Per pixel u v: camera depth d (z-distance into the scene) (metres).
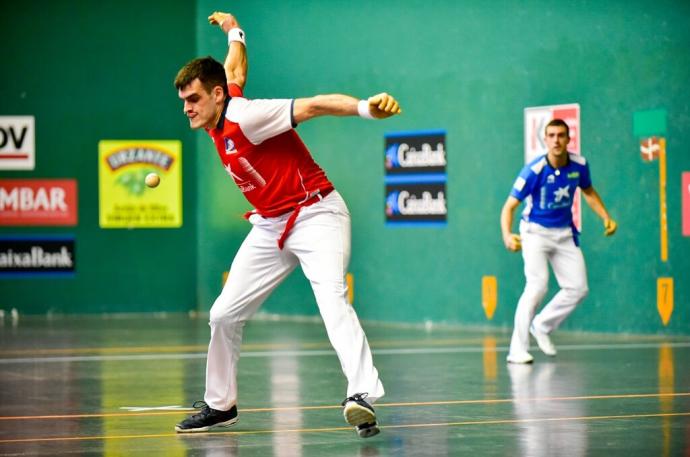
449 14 13.45
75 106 15.70
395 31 13.91
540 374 8.84
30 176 15.62
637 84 11.98
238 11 15.33
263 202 5.89
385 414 6.81
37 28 15.59
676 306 11.81
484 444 5.72
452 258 13.52
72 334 13.07
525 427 6.26
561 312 9.99
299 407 7.17
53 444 5.87
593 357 10.05
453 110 13.45
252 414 6.87
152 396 7.83
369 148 14.21
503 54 13.00
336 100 5.48
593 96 12.29
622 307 12.18
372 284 14.29
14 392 8.07
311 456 5.44
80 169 15.74
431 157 13.66
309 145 14.77
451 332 12.80
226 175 15.69
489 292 13.19
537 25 12.71
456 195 13.45
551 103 12.61
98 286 15.82
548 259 10.01
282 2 14.85
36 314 15.69
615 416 6.64
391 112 5.33
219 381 6.22
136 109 15.84
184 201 16.00
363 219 14.34
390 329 13.27
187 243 16.05
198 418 6.23
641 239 12.02
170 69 15.89
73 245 15.75
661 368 9.15
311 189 5.84
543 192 9.68
